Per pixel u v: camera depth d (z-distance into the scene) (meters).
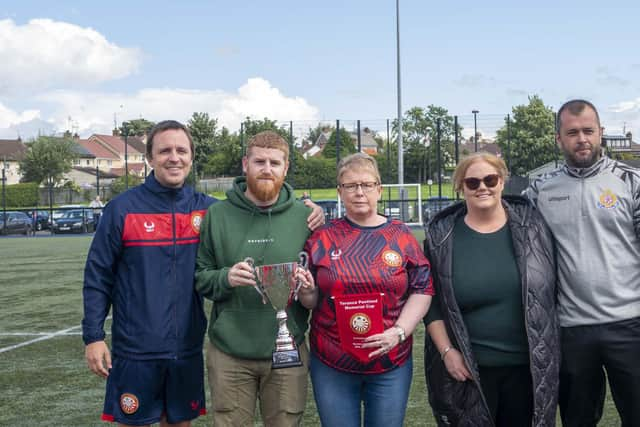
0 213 29.20
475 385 2.77
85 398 4.52
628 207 2.92
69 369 5.31
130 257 2.84
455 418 2.84
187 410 2.88
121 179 43.78
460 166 2.85
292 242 2.82
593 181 2.98
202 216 2.96
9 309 8.38
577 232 2.97
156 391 2.83
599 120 2.99
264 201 2.82
